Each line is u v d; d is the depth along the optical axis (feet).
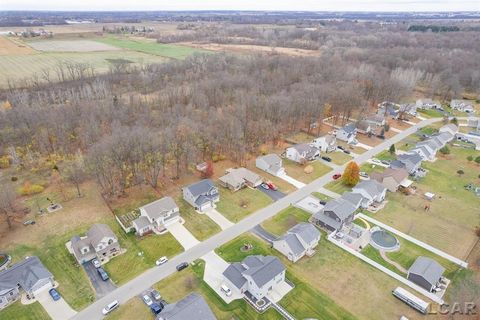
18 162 250.57
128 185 232.53
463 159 288.51
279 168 254.06
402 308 147.33
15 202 214.28
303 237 175.94
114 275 162.91
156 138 249.14
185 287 156.04
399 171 245.24
